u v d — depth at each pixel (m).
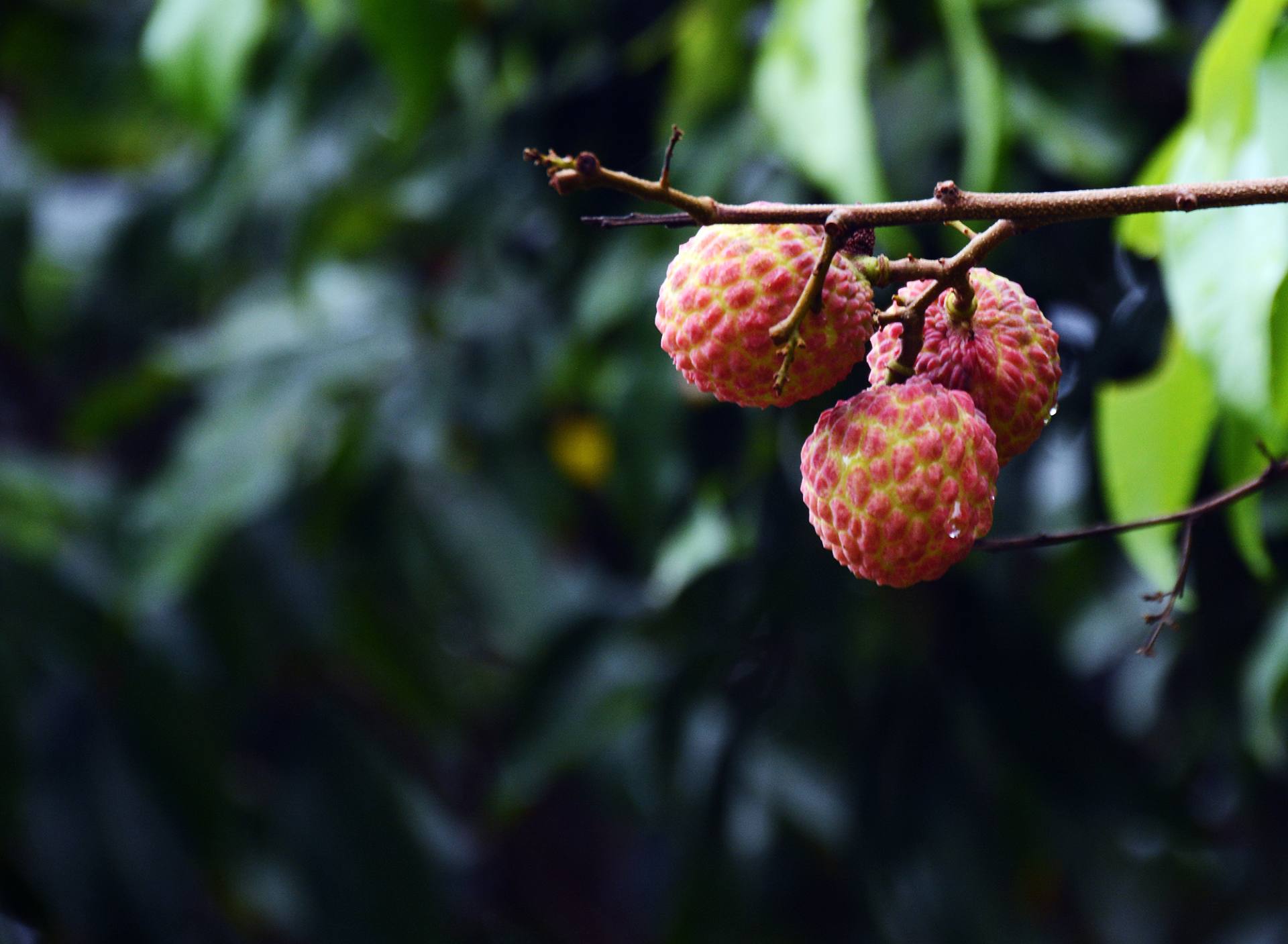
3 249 1.86
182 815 1.93
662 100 1.50
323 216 1.61
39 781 1.89
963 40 1.11
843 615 1.49
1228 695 1.44
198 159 1.80
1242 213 1.00
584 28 1.52
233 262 1.83
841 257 0.93
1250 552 1.06
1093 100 1.23
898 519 0.93
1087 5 1.24
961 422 0.93
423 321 1.64
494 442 1.66
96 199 1.91
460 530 1.90
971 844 1.55
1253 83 1.01
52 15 1.82
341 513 1.70
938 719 1.55
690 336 0.93
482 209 1.56
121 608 1.54
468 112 1.56
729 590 1.53
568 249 1.56
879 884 1.58
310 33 1.54
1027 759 1.53
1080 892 1.55
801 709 1.57
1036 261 1.31
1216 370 1.00
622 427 1.31
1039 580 1.58
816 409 1.33
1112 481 1.06
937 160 1.31
